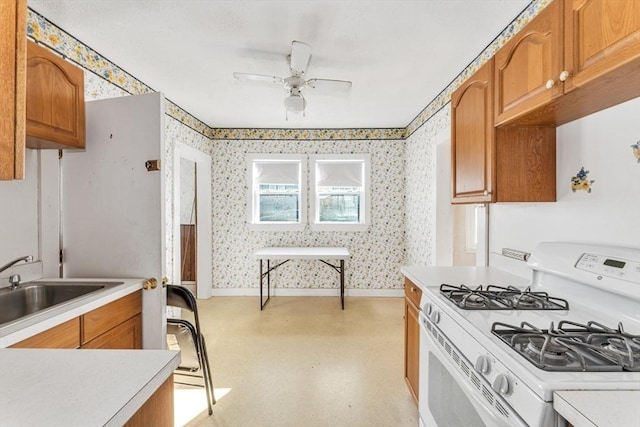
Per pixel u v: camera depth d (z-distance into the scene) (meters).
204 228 4.32
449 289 1.49
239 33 2.04
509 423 0.79
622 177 1.24
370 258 4.43
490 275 1.84
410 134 4.15
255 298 4.32
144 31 2.02
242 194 4.42
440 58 2.39
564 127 1.52
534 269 1.54
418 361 1.82
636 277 1.07
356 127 4.36
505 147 1.58
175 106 3.45
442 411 1.30
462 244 3.90
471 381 1.00
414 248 4.02
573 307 1.26
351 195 4.51
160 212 1.80
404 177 4.39
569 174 1.49
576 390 0.69
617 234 1.26
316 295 4.44
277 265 4.23
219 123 4.18
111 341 1.56
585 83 1.03
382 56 2.36
